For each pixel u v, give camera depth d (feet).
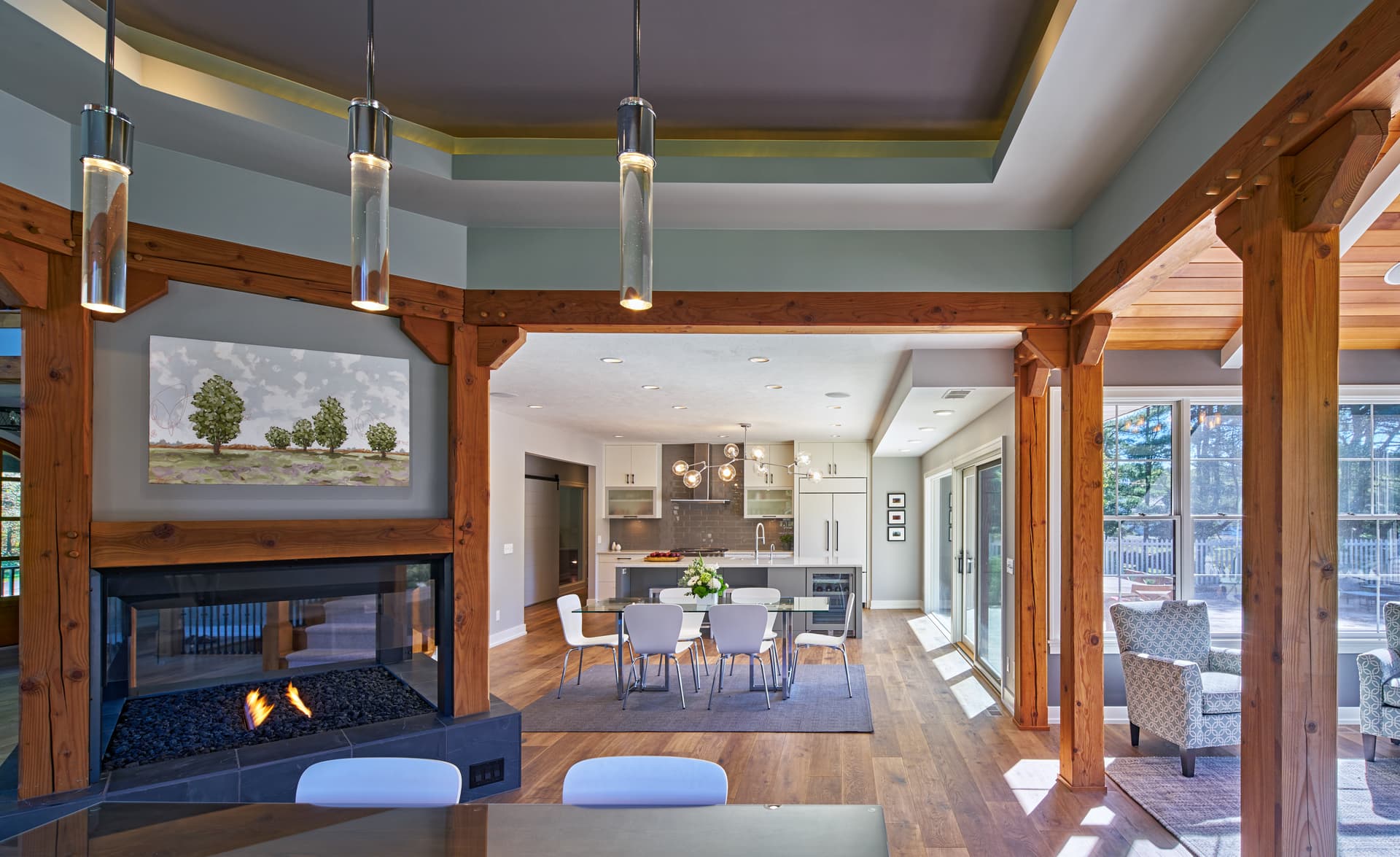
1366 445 17.30
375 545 11.68
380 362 12.04
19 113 8.89
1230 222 7.72
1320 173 6.38
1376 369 17.03
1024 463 16.65
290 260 11.12
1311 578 6.60
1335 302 6.70
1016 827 11.55
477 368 12.56
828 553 36.29
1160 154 9.07
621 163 4.50
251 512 10.96
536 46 8.89
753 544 38.37
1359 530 17.22
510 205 11.75
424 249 12.21
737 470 38.37
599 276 12.55
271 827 5.72
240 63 9.45
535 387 21.94
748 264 12.60
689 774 6.48
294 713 11.35
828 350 16.99
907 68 9.31
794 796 12.97
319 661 11.64
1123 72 8.12
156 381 10.37
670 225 12.52
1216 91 7.70
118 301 4.53
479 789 12.19
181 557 10.24
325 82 9.81
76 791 9.33
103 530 9.71
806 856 5.16
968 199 11.40
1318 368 6.68
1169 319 15.84
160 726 10.34
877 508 36.60
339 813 5.98
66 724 9.36
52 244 9.24
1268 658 6.80
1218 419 17.54
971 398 18.49
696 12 8.18
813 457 36.68
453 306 12.42
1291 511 6.64
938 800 12.69
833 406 25.14
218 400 10.77
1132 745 15.38
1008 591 18.66
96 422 9.98
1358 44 5.59
